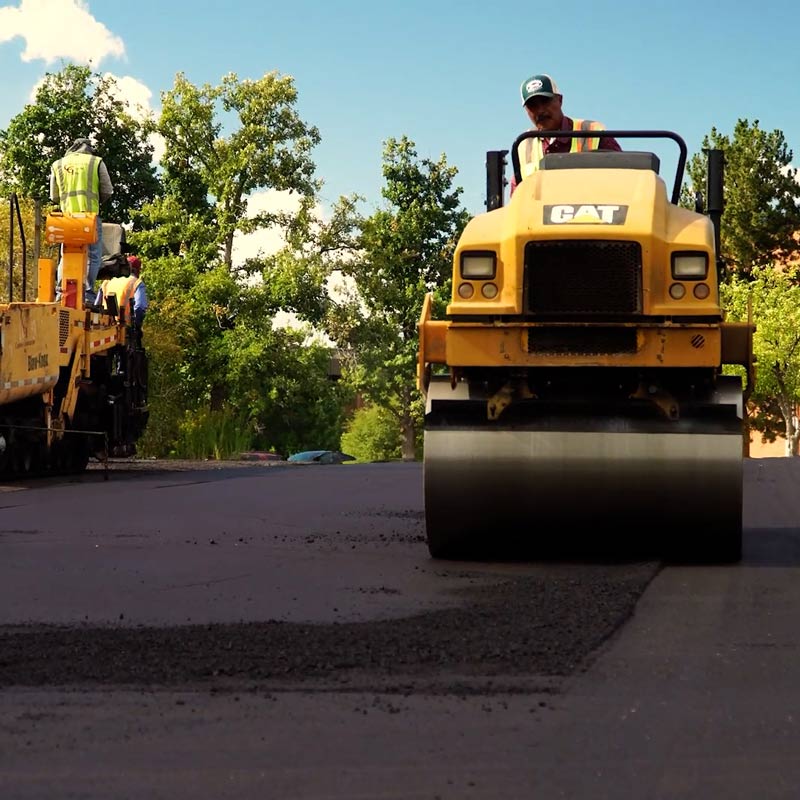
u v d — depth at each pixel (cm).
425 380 1231
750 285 10044
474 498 1220
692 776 495
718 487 1188
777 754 527
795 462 3331
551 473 1207
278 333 8794
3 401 2592
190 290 8419
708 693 641
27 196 8944
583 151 1344
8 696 628
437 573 1136
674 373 1208
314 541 1426
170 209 8675
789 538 1453
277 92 8762
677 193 1329
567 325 1177
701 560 1239
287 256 8700
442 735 555
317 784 484
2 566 1185
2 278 3216
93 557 1260
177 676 670
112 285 3172
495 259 1195
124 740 547
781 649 762
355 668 690
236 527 1593
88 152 3095
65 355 2834
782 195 11250
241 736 554
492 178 1323
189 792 473
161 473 2966
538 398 1239
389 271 10744
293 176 8844
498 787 480
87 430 3005
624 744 541
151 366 6562
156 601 964
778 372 9900
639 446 1196
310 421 12794
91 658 714
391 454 14000
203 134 8900
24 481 2619
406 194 10956
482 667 694
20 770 502
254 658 713
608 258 1173
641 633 815
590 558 1244
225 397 8788
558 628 810
